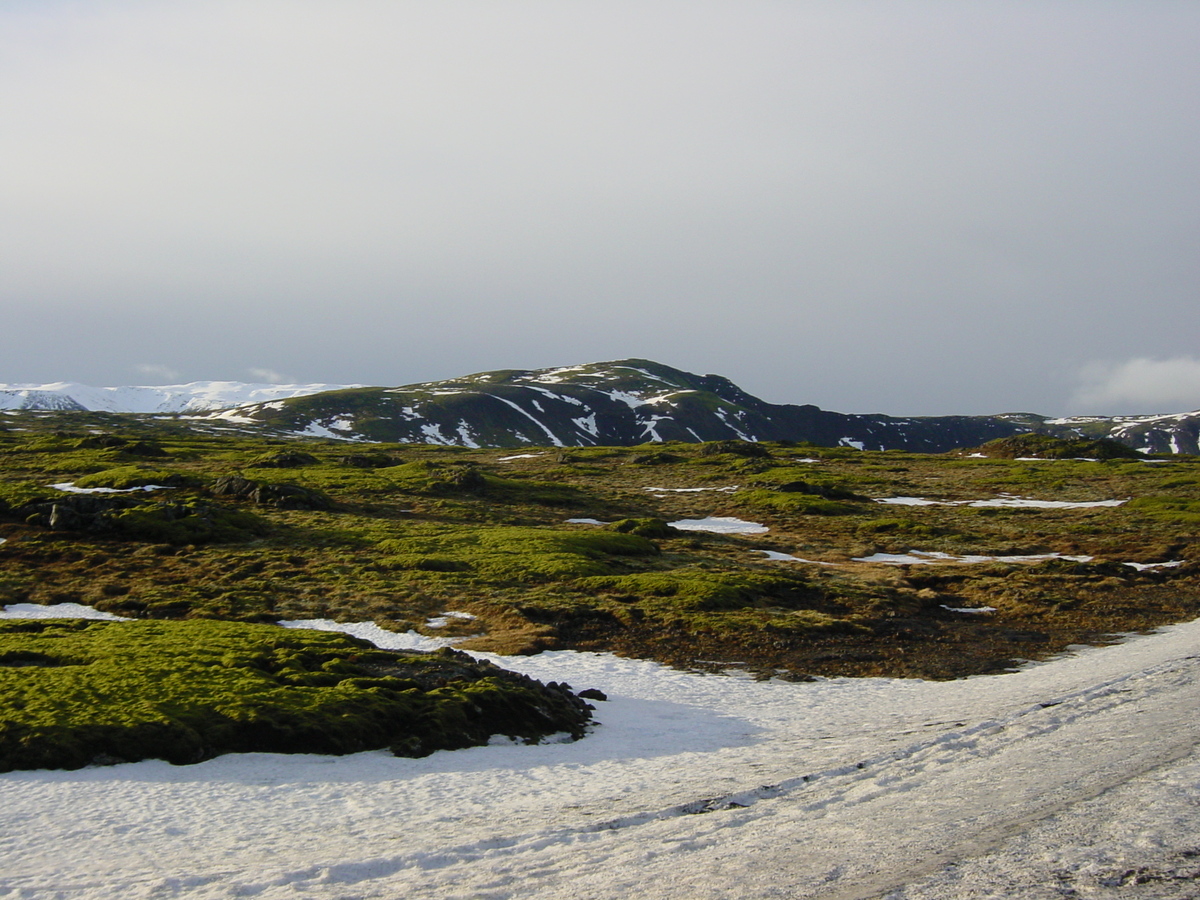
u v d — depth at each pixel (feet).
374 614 143.02
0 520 193.57
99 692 79.92
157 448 384.68
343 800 64.49
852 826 58.39
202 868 51.13
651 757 79.00
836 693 106.93
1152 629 145.89
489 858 53.42
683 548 226.17
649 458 465.88
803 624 142.41
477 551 193.26
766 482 371.76
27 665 90.74
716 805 63.72
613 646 130.93
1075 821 57.67
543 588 164.14
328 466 357.00
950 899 46.44
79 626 111.65
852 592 169.58
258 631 110.42
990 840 54.90
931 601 165.27
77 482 262.26
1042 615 156.76
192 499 220.02
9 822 57.67
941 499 348.38
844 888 48.24
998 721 86.58
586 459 491.72
